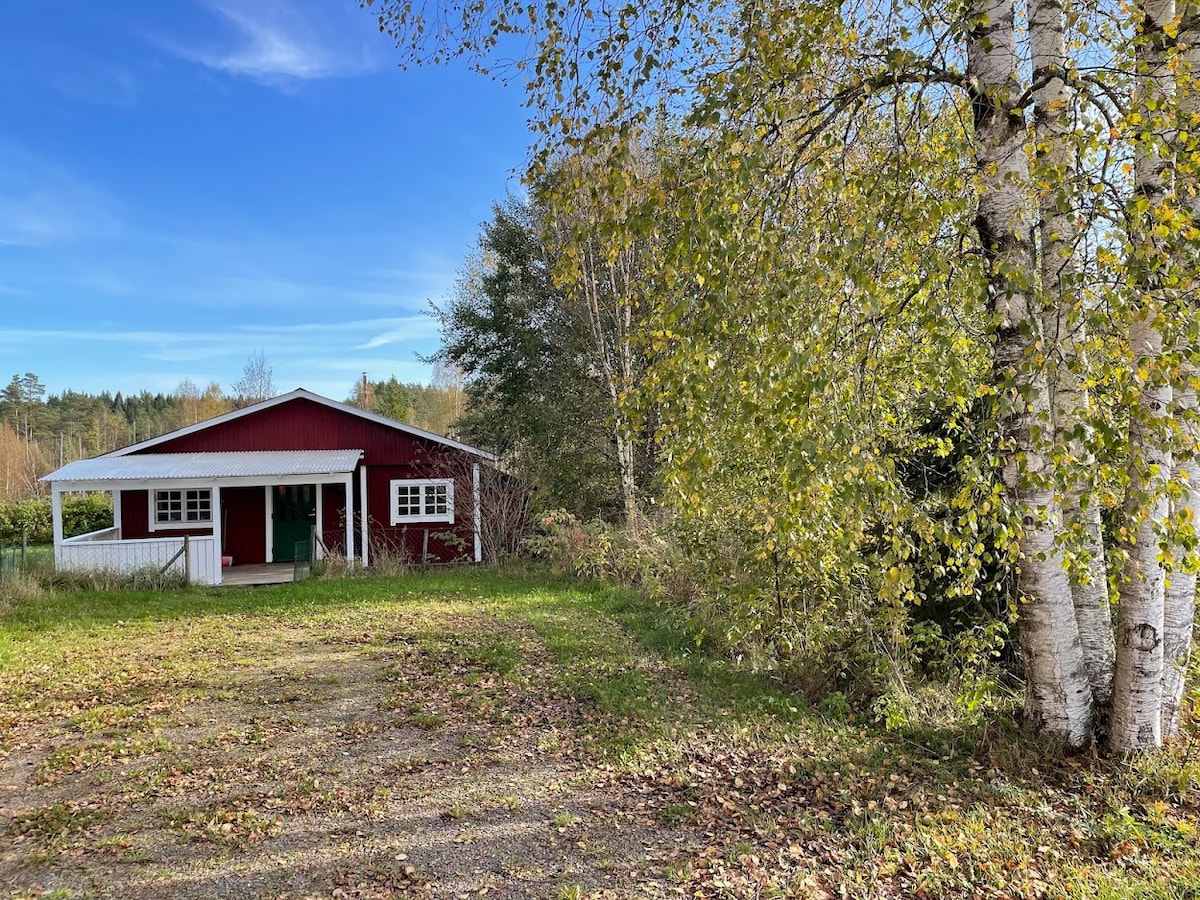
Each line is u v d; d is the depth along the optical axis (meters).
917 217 3.04
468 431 21.33
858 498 3.01
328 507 16.62
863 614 5.93
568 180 4.10
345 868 3.34
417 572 14.46
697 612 8.23
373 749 4.89
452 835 3.69
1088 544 4.03
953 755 4.72
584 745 4.99
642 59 3.81
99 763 4.56
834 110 3.83
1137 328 3.70
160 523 15.97
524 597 11.18
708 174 3.48
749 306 3.12
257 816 3.85
